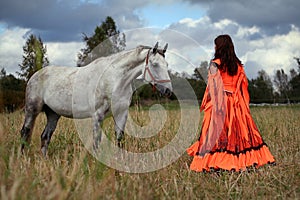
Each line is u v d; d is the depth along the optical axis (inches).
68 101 251.4
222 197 176.2
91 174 166.9
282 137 309.0
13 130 267.4
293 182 192.5
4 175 149.6
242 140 204.7
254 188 178.9
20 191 131.5
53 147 270.8
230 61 210.1
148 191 154.7
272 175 197.9
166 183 180.7
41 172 166.1
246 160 203.2
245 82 214.1
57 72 262.4
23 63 241.4
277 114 447.8
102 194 147.6
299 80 1069.8
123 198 149.1
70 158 225.5
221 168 201.2
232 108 207.8
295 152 259.4
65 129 304.8
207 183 189.8
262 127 362.0
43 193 139.2
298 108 548.4
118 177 185.2
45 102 263.6
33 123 270.8
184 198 165.3
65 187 144.8
